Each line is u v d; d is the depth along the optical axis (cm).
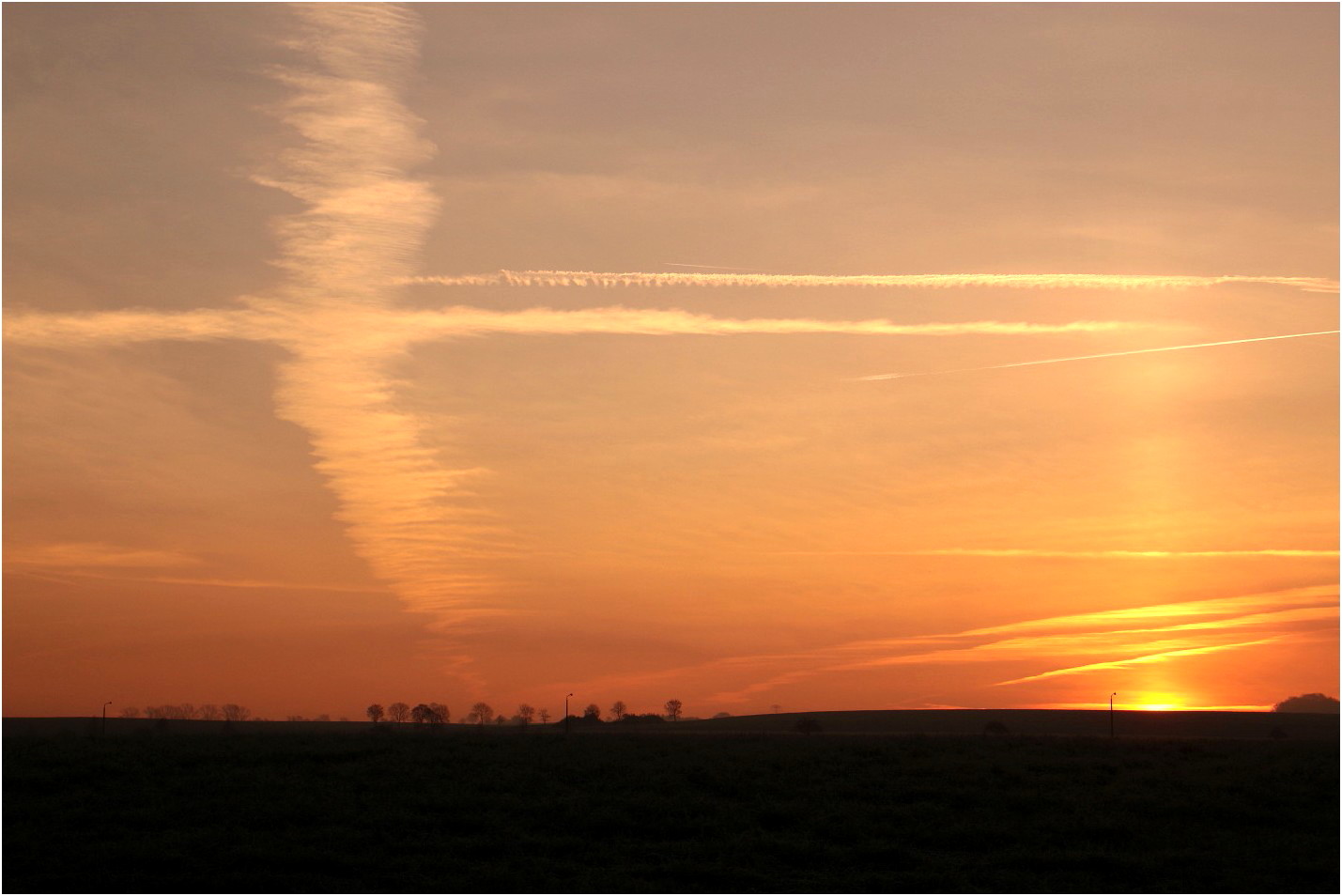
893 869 3033
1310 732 12938
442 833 3428
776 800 4081
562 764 4962
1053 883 2836
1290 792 4325
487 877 2789
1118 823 3647
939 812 3853
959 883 2825
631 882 2773
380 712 13175
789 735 8856
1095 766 5194
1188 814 3897
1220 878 2898
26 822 3412
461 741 6272
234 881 2706
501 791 4212
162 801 3819
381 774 4559
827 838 3472
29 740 6100
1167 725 14312
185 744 5731
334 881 2727
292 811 3634
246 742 5962
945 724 15575
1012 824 3672
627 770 4747
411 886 2689
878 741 7131
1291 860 3111
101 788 4100
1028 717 16025
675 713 15900
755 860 3100
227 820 3506
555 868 2931
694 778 4572
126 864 2859
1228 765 5303
